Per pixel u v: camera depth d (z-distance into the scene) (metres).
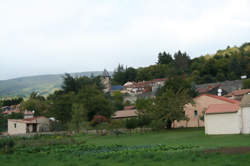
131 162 18.45
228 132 44.91
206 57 185.00
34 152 30.00
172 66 176.38
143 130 60.78
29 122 77.69
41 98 142.62
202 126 63.91
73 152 27.41
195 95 86.31
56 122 78.00
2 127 91.31
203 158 18.83
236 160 17.66
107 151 27.28
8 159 23.20
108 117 81.69
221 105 48.28
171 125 68.19
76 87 112.62
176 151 23.97
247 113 44.34
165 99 61.81
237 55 162.62
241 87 107.44
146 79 194.00
